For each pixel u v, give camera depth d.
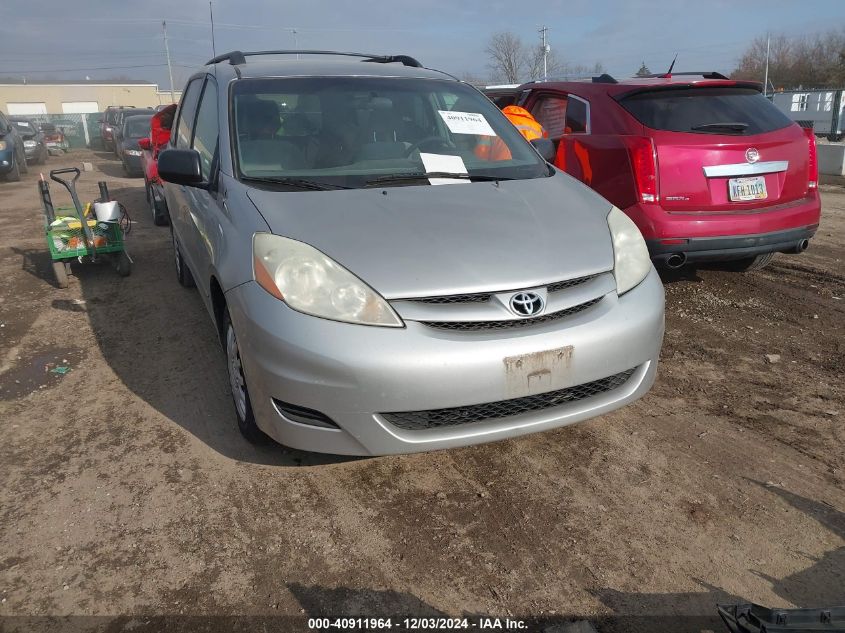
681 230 4.48
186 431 3.37
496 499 2.79
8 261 6.96
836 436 3.23
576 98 5.53
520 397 2.57
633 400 2.91
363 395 2.45
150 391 3.84
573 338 2.62
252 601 2.27
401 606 2.24
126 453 3.17
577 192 3.38
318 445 2.58
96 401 3.73
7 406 3.69
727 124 4.64
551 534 2.58
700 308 5.00
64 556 2.48
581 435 3.28
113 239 6.01
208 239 3.34
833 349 4.25
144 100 70.44
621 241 3.03
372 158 3.42
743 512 2.69
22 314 5.24
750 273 5.89
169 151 3.33
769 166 4.62
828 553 2.46
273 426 2.66
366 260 2.60
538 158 3.83
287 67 3.99
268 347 2.54
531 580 2.35
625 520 2.65
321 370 2.45
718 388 3.75
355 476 2.96
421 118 3.76
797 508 2.71
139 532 2.61
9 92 65.25
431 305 2.54
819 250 6.80
